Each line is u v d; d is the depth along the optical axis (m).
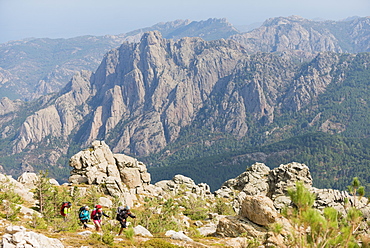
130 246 31.52
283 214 24.22
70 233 35.03
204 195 131.88
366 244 23.22
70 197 78.88
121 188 102.62
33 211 58.53
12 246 22.44
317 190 88.12
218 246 40.34
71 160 108.69
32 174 101.38
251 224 51.34
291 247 25.44
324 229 22.41
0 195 55.06
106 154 115.56
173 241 37.75
